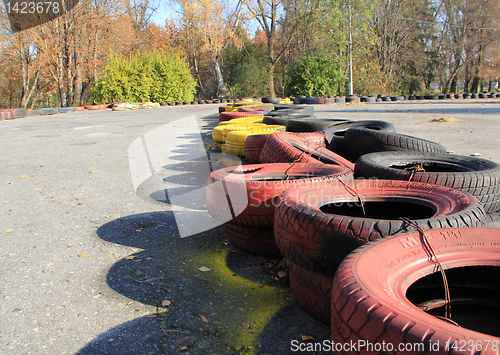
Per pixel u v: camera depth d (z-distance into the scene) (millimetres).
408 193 2916
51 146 10000
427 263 1842
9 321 2309
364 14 38250
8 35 33156
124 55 46438
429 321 1315
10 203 4902
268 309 2438
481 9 44281
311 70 36938
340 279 1644
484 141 8836
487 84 68125
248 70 47625
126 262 3131
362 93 38562
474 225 2250
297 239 2287
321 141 5934
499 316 1878
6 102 47312
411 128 11867
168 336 2160
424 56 47594
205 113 22156
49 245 3500
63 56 35594
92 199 5012
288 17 43656
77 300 2547
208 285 2748
